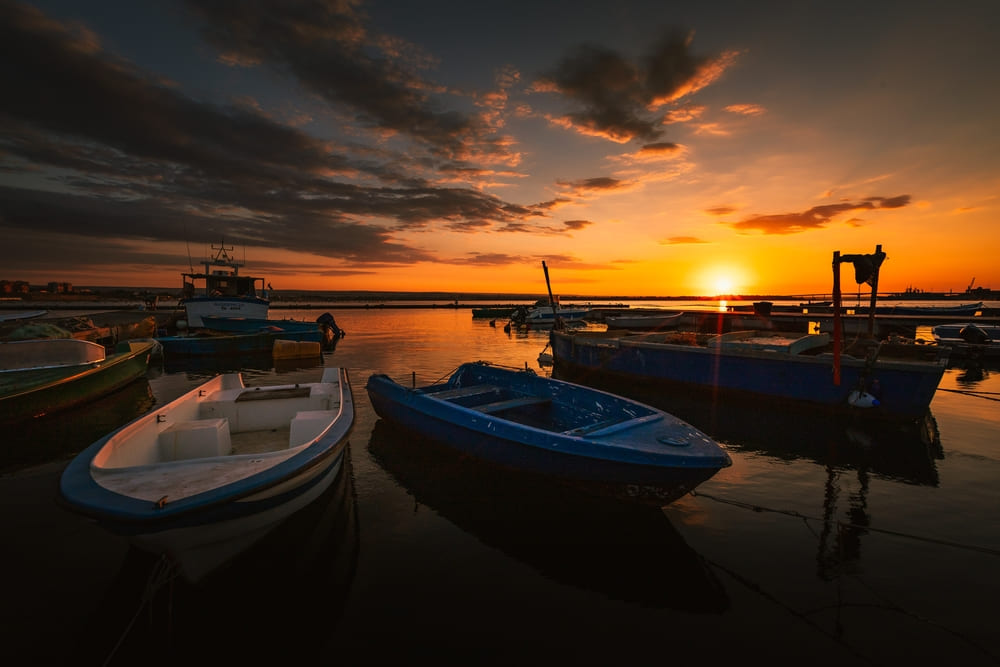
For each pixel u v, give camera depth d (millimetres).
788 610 3840
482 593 4094
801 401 10008
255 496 3857
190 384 14305
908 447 7863
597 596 4062
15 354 10164
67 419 10062
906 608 3838
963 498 5906
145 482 3867
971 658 3309
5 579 4219
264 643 3533
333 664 3322
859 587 4117
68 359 10922
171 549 3660
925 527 5164
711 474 4746
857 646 3434
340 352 21844
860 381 9094
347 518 5465
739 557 4613
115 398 12195
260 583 4273
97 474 3955
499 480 6383
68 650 3416
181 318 31750
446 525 5305
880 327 17938
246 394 7430
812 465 7105
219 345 20266
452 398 8305
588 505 5605
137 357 14031
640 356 13031
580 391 7703
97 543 4828
